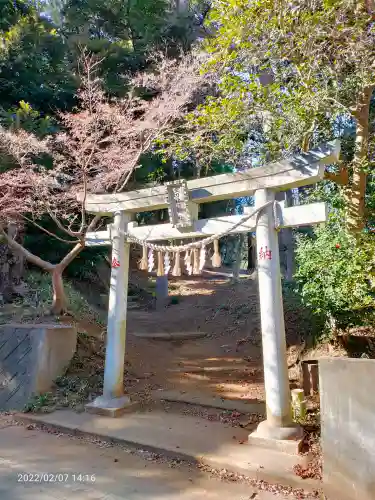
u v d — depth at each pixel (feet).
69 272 39.52
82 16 42.06
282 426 14.53
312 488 11.45
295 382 23.32
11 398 20.57
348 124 23.32
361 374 10.66
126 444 15.05
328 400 11.22
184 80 28.40
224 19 20.36
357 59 18.52
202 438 15.25
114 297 19.93
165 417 17.97
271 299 15.35
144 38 39.93
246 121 26.14
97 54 36.91
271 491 11.61
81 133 27.20
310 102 19.45
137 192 20.22
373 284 18.71
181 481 12.27
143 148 27.48
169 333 36.70
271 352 15.07
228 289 52.11
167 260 18.69
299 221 15.35
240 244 57.36
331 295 20.21
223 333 37.06
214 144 27.20
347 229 19.84
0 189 25.86
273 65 22.21
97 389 21.21
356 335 23.66
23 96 37.01
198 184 17.93
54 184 27.17
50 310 26.61
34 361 20.67
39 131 29.99
